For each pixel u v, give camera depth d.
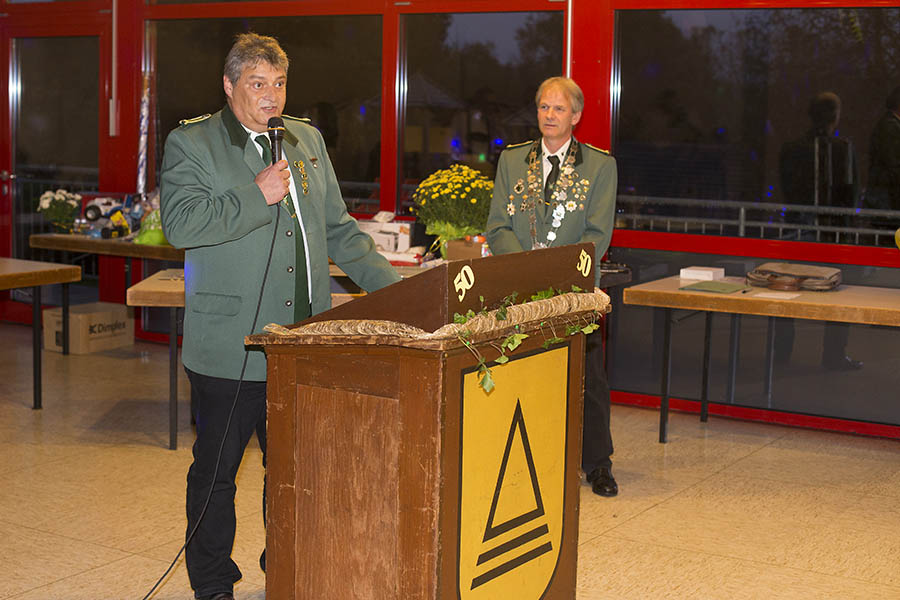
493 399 2.18
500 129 5.84
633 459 4.66
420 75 5.99
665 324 4.91
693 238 5.41
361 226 5.18
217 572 2.91
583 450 4.19
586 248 2.47
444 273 2.00
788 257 5.19
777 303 4.37
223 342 2.75
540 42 5.65
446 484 2.07
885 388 5.07
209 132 2.74
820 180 5.11
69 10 7.02
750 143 5.25
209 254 2.75
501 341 2.15
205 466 2.83
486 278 2.12
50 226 7.41
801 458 4.73
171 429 4.66
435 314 2.02
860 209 5.04
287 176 2.63
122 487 4.14
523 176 3.96
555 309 2.25
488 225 4.06
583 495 4.14
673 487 4.26
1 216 7.54
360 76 6.14
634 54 5.45
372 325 2.05
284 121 2.92
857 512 3.98
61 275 5.05
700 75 5.31
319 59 6.24
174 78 6.71
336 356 2.18
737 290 4.62
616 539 3.65
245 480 4.27
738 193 5.30
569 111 3.87
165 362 6.52
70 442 4.76
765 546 3.60
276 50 2.72
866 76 4.95
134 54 6.77
